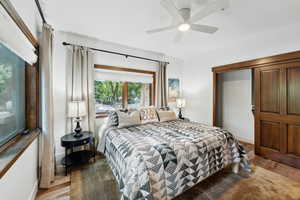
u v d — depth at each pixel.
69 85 2.61
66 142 2.09
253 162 2.54
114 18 2.19
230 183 1.90
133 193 1.25
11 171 1.10
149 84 3.90
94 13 2.05
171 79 4.26
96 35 2.76
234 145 2.16
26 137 1.56
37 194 1.68
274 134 2.62
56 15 2.09
